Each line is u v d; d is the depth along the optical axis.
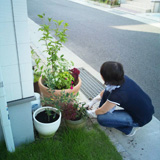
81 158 2.12
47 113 2.34
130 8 11.78
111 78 2.10
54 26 7.06
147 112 2.35
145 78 4.18
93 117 2.77
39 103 2.58
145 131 2.70
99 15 9.70
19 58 1.77
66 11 9.82
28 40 1.73
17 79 1.86
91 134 2.46
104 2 12.38
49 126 2.14
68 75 2.61
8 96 1.90
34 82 2.92
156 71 4.51
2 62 1.72
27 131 2.22
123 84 2.24
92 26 7.64
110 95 2.28
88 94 3.42
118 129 2.55
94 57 4.95
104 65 2.13
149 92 3.69
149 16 10.19
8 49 1.69
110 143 2.37
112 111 2.43
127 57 5.13
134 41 6.36
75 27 7.29
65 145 2.23
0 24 1.58
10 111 2.01
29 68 1.85
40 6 10.36
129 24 8.45
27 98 1.99
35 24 6.97
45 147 2.17
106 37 6.52
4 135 2.00
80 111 2.46
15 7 1.56
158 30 7.83
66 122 2.40
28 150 2.13
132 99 2.26
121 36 6.75
